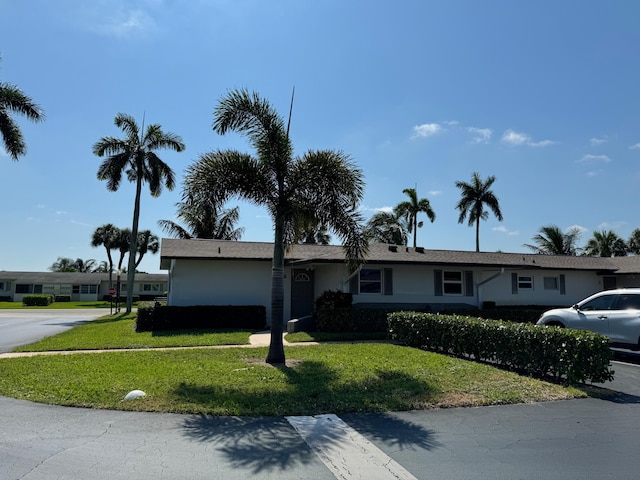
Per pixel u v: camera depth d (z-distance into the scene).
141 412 6.18
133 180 28.30
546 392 7.45
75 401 6.61
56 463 4.43
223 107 10.29
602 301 11.50
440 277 19.61
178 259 17.95
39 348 12.55
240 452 4.77
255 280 18.72
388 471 4.30
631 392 7.68
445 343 11.45
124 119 27.73
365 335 15.14
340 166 10.33
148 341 13.59
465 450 4.87
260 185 10.40
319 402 6.66
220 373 8.55
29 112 23.42
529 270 21.45
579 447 4.97
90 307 46.03
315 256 18.39
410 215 40.16
